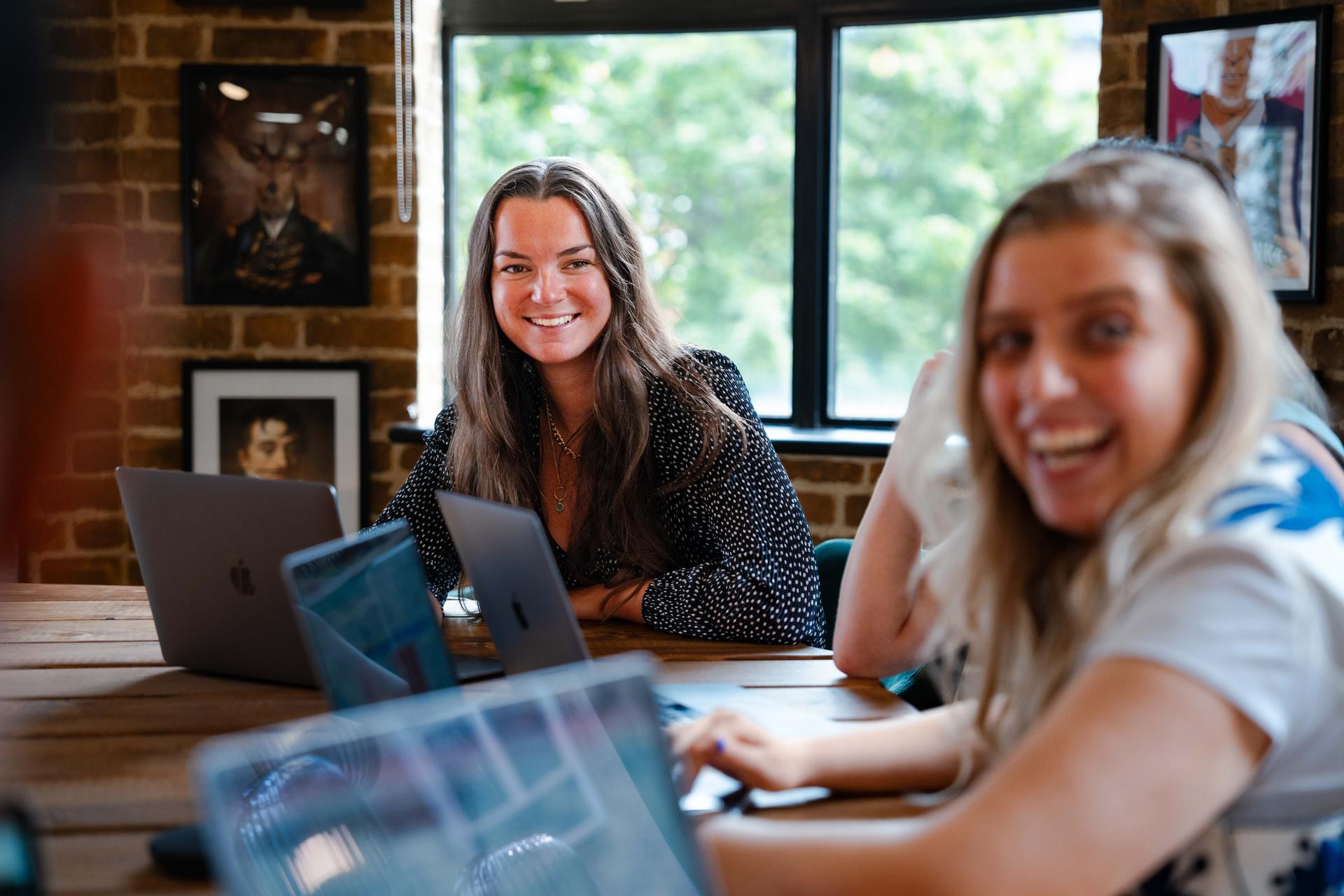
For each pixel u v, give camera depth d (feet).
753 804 3.78
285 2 11.12
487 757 2.61
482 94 12.40
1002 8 11.46
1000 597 3.52
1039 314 2.96
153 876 3.22
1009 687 3.66
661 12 12.04
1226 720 2.59
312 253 11.30
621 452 6.77
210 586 5.08
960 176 11.97
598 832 2.64
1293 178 9.50
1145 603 2.77
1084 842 2.57
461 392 7.06
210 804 2.31
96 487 11.30
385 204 11.33
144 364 11.35
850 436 11.41
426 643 4.25
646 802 2.69
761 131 12.20
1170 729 2.58
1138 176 3.05
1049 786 2.60
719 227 12.41
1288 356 3.73
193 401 11.33
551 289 6.72
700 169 12.37
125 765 4.15
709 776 4.03
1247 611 2.66
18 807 1.97
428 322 11.74
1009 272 3.03
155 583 5.24
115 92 11.16
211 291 11.30
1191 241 2.92
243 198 11.23
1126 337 2.88
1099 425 2.91
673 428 6.77
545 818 2.61
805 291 12.09
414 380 11.44
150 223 11.26
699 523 6.69
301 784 2.44
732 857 2.95
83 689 5.12
